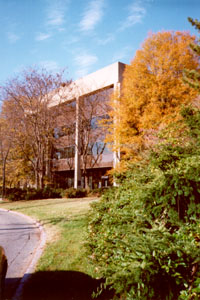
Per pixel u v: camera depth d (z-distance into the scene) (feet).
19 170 118.83
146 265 9.59
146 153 20.48
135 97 63.82
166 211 12.82
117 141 64.75
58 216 45.44
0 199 104.37
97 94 99.30
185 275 9.82
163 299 9.87
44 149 108.47
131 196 17.79
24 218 51.26
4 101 100.73
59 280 16.16
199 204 11.49
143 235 11.23
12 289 16.14
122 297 11.41
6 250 26.78
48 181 114.11
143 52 63.52
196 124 15.14
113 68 100.22
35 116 101.86
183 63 58.85
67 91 110.32
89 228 22.95
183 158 13.66
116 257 12.85
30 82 97.50
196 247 10.02
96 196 82.07
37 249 25.04
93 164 104.78
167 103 57.67
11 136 106.11
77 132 106.32
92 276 16.37
